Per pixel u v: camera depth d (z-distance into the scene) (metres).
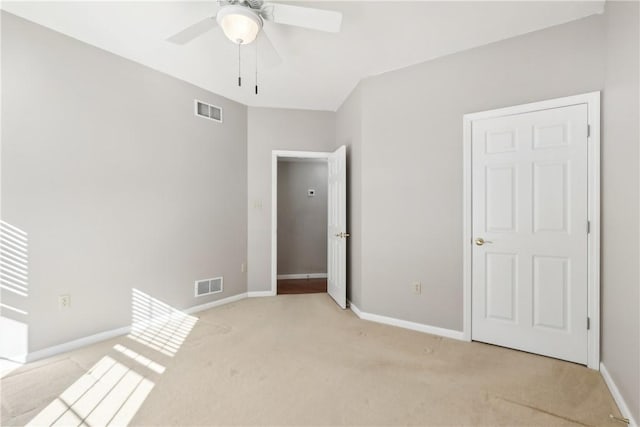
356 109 3.33
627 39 1.68
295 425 1.57
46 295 2.32
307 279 5.34
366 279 3.15
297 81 3.23
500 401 1.76
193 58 2.76
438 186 2.75
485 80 2.53
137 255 2.85
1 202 2.14
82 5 2.05
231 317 3.20
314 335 2.73
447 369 2.12
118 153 2.71
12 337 2.19
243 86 3.36
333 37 2.41
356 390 1.88
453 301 2.68
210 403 1.75
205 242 3.45
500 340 2.48
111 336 2.66
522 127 2.38
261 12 1.74
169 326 2.93
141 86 2.86
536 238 2.33
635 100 1.57
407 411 1.68
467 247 2.59
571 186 2.20
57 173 2.37
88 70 2.52
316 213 5.55
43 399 1.77
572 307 2.21
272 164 4.00
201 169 3.39
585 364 2.16
